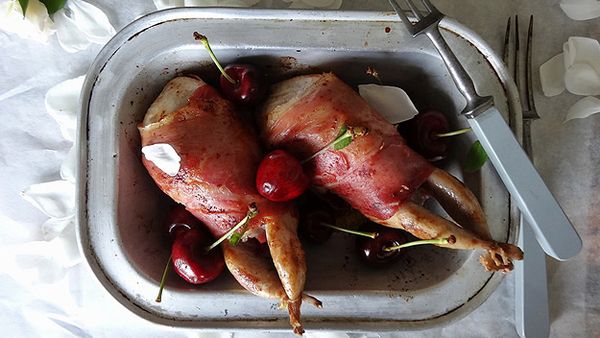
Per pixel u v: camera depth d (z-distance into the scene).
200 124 0.28
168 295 0.29
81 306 0.34
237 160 0.28
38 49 0.34
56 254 0.34
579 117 0.33
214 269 0.29
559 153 0.34
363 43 0.28
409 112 0.30
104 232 0.28
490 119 0.27
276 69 0.30
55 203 0.34
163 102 0.29
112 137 0.28
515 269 0.32
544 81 0.33
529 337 0.32
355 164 0.28
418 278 0.30
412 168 0.28
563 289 0.34
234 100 0.29
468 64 0.29
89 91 0.28
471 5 0.33
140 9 0.34
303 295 0.27
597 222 0.34
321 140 0.28
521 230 0.31
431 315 0.29
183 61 0.29
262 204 0.28
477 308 0.32
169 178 0.28
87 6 0.33
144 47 0.28
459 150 0.30
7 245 0.34
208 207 0.28
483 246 0.27
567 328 0.34
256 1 0.33
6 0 0.33
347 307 0.29
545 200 0.27
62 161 0.34
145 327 0.34
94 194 0.28
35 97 0.34
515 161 0.27
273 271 0.28
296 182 0.27
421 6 0.33
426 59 0.29
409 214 0.28
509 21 0.33
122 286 0.29
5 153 0.34
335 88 0.28
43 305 0.35
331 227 0.30
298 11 0.28
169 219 0.30
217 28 0.28
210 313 0.29
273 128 0.29
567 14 0.33
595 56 0.33
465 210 0.28
